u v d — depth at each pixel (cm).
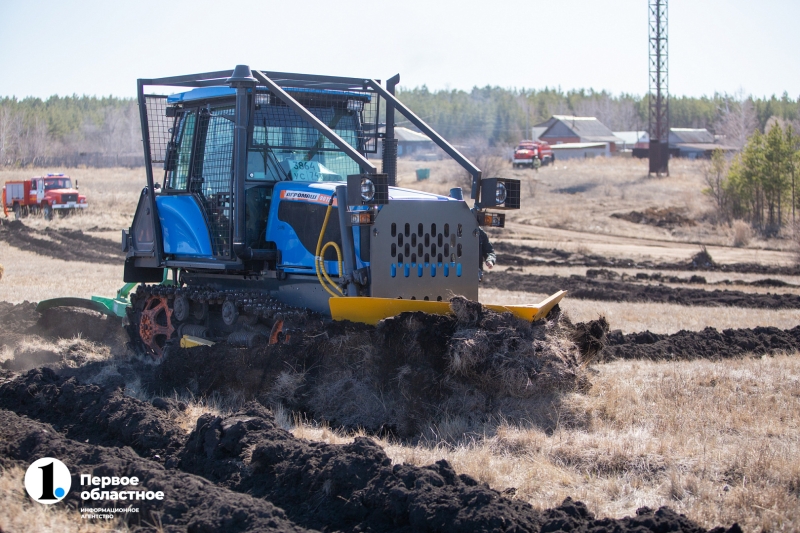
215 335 1016
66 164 8825
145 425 710
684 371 998
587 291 2059
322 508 553
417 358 784
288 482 587
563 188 6084
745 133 10538
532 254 3409
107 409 757
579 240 4181
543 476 612
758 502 552
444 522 503
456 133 13125
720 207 4991
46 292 1752
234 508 522
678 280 2562
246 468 619
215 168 970
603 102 16125
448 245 861
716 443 689
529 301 1809
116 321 1228
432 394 776
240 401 836
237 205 898
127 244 1144
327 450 610
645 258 3341
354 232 843
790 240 3912
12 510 546
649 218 4975
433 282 852
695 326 1534
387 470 565
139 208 1123
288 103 859
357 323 820
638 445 671
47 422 781
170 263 1046
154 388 898
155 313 1088
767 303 1928
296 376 821
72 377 872
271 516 521
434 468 581
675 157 8925
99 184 6056
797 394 889
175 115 1070
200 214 986
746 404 828
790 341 1239
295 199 905
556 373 789
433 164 7756
